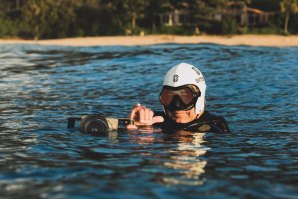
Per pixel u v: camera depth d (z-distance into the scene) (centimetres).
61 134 486
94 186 293
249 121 595
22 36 6731
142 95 863
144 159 374
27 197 267
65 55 2059
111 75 1222
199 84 492
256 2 6794
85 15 6612
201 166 355
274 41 4506
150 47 2633
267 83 1000
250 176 329
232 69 1304
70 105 737
